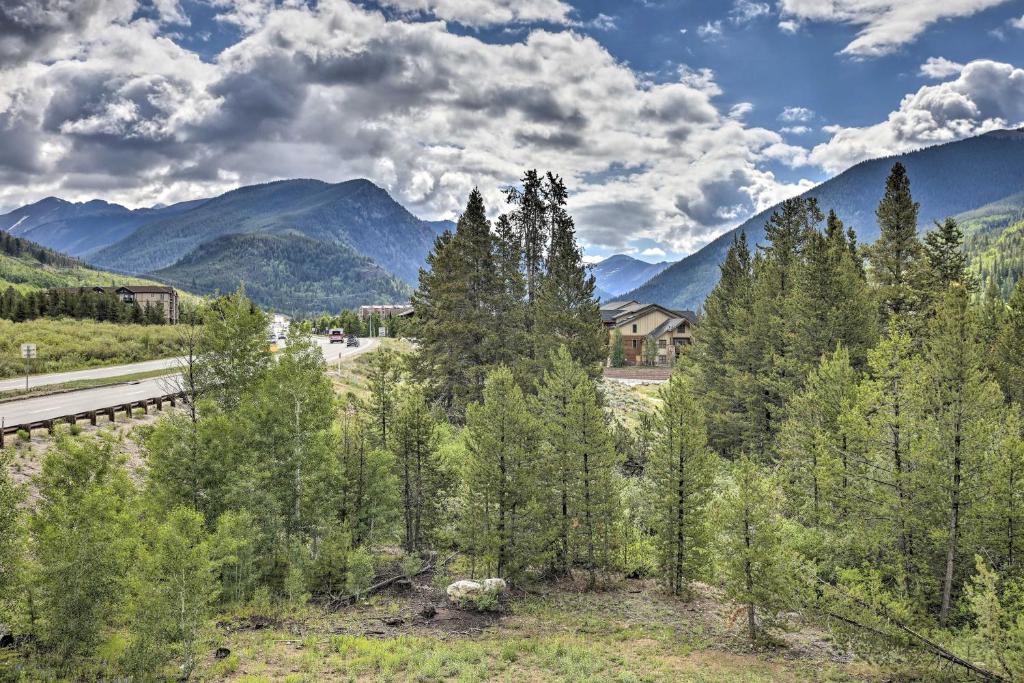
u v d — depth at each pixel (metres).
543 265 48.59
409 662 16.09
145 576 13.88
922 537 18.77
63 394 40.78
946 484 17.41
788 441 29.95
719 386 48.88
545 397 27.81
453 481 26.31
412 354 46.53
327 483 23.28
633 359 108.12
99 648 13.66
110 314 97.62
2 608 13.09
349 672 15.08
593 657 17.55
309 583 21.27
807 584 18.55
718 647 19.20
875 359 21.56
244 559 19.75
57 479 16.03
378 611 20.78
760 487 19.92
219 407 24.64
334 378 55.25
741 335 46.06
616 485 27.86
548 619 21.23
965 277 40.50
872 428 20.70
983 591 14.73
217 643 16.03
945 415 17.73
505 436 24.47
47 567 13.21
